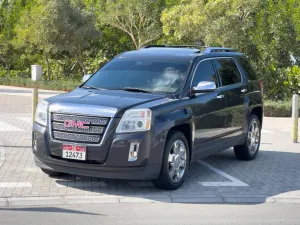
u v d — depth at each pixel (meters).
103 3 30.69
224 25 22.62
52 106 8.60
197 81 9.59
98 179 9.42
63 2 29.31
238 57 11.27
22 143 12.53
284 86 23.38
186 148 9.00
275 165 11.02
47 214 7.46
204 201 8.29
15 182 9.03
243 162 11.27
